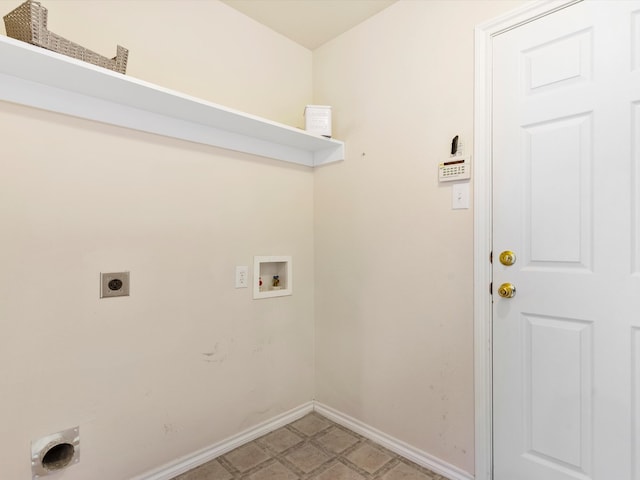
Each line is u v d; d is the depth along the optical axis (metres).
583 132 1.29
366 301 2.01
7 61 1.16
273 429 2.07
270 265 2.15
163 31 1.68
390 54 1.90
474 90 1.56
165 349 1.65
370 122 1.99
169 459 1.65
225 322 1.87
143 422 1.58
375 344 1.96
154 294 1.61
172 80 1.71
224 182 1.87
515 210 1.45
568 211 1.33
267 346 2.06
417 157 1.77
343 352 2.13
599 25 1.26
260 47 2.08
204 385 1.78
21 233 1.29
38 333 1.32
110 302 1.49
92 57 1.27
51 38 1.16
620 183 1.23
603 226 1.26
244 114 1.68
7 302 1.26
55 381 1.35
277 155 2.10
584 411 1.30
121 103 1.51
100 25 1.49
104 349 1.47
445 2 1.67
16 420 1.27
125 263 1.53
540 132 1.39
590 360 1.29
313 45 2.31
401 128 1.84
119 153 1.52
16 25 1.16
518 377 1.45
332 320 2.20
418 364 1.77
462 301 1.60
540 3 1.38
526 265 1.43
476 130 1.55
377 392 1.95
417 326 1.77
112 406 1.49
